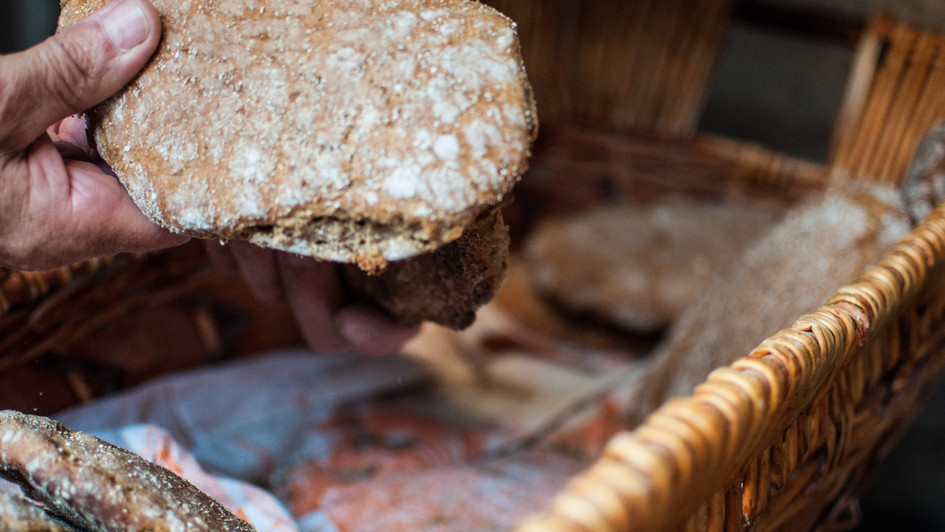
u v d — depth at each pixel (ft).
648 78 3.63
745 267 2.33
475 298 1.57
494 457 2.28
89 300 1.87
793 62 4.01
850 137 3.16
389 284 1.66
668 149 3.63
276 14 1.25
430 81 1.19
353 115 1.19
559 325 3.33
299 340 2.62
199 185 1.23
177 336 2.21
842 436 1.44
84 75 1.26
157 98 1.26
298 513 1.95
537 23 3.61
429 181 1.16
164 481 1.34
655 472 0.94
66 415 1.92
